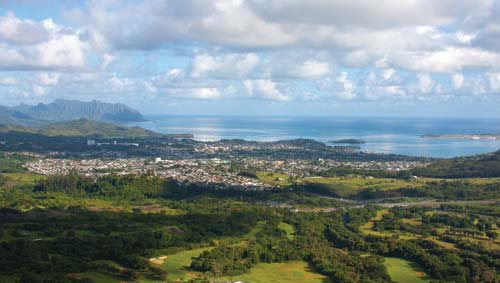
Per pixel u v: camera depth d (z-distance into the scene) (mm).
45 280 195375
